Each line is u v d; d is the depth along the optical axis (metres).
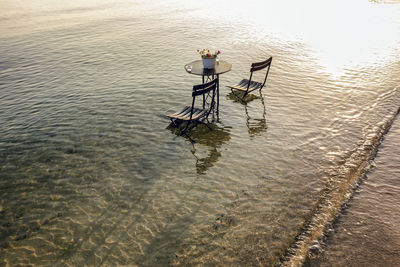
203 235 4.42
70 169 6.29
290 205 4.95
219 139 7.21
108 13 30.45
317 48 15.79
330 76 11.32
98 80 11.84
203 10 32.47
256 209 4.90
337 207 4.86
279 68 12.60
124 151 6.86
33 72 13.24
